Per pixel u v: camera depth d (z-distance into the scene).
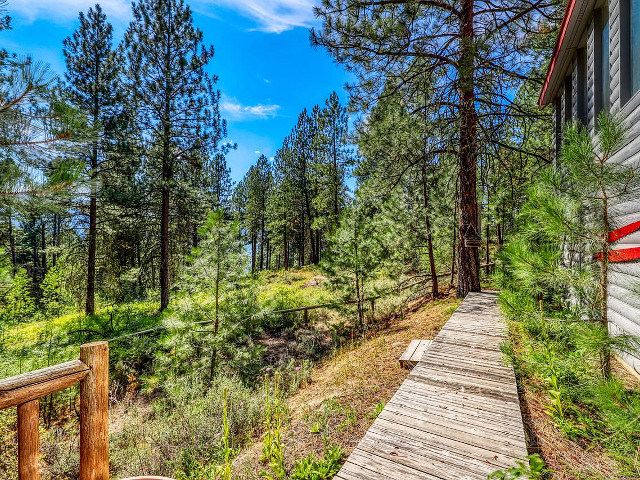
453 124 7.47
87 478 1.46
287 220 28.27
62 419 5.13
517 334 4.23
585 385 2.52
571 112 6.00
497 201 10.12
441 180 9.57
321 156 23.17
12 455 3.86
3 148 2.52
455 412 2.54
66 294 12.26
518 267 2.98
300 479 2.24
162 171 12.45
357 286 7.68
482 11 6.94
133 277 12.81
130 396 5.84
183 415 4.45
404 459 2.03
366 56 7.66
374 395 3.56
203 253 6.32
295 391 4.99
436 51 7.32
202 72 12.23
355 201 7.91
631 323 3.37
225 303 6.26
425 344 4.70
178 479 3.01
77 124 2.65
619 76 3.73
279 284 16.98
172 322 6.07
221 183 29.14
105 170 10.91
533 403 2.75
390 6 7.16
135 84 11.42
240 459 2.94
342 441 2.68
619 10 3.72
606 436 2.21
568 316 3.07
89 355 1.47
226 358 6.32
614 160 3.94
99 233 12.12
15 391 1.20
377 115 8.11
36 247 28.03
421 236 9.58
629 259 3.36
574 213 2.71
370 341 6.53
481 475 1.87
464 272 7.86
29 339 8.41
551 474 1.92
